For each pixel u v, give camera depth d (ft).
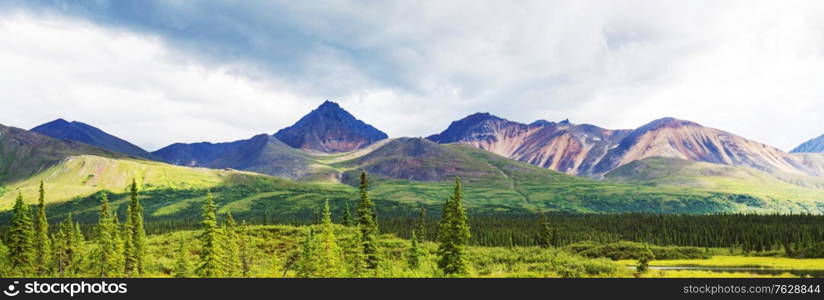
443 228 253.24
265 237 452.35
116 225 334.85
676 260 512.22
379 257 278.87
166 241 486.79
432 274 252.62
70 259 347.97
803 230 613.52
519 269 337.31
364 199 285.23
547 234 588.09
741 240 626.64
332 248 267.39
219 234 266.36
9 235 296.92
